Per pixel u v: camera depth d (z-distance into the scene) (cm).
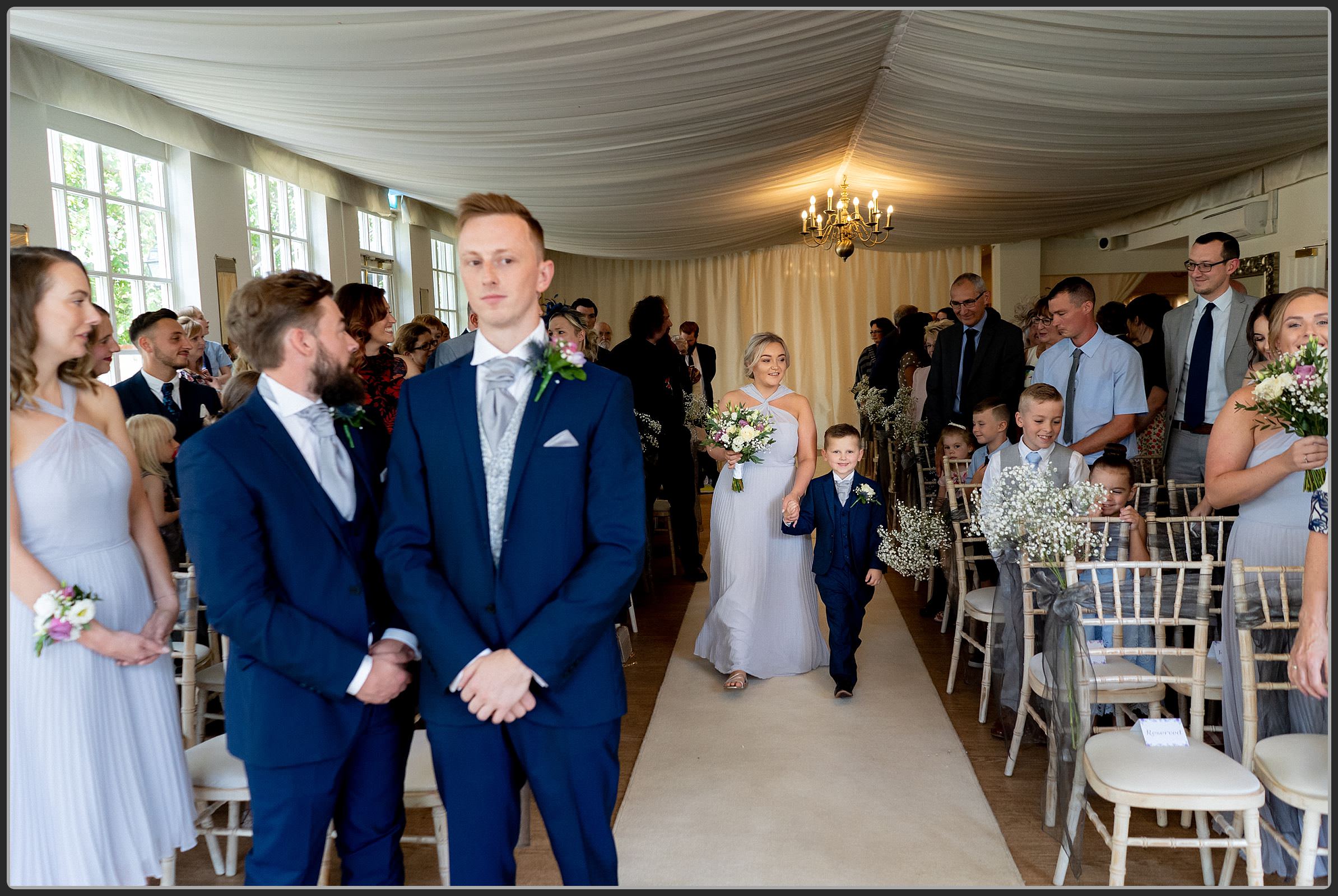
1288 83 512
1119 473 377
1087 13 418
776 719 409
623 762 369
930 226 1087
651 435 617
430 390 206
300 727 196
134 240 583
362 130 550
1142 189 856
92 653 217
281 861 198
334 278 820
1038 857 286
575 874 204
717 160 704
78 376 229
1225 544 377
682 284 1455
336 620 201
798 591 471
